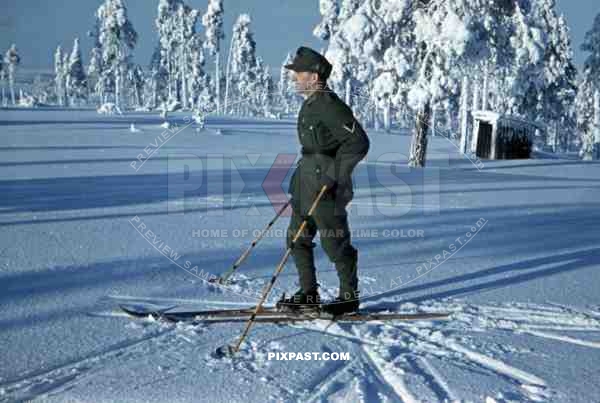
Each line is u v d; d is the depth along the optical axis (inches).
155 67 3004.4
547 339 143.3
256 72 1971.0
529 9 887.7
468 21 743.7
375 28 764.0
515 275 209.6
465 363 127.4
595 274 212.8
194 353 129.1
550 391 111.7
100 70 3065.9
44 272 190.9
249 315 156.3
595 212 395.9
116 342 134.3
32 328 141.0
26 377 113.6
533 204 431.2
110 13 2338.8
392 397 109.2
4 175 472.7
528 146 1178.0
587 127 1756.9
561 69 1558.8
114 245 235.5
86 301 163.9
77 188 410.9
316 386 113.3
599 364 126.5
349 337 143.8
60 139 900.6
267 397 107.3
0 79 4148.6
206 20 2020.2
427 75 758.5
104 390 108.3
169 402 104.1
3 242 232.1
